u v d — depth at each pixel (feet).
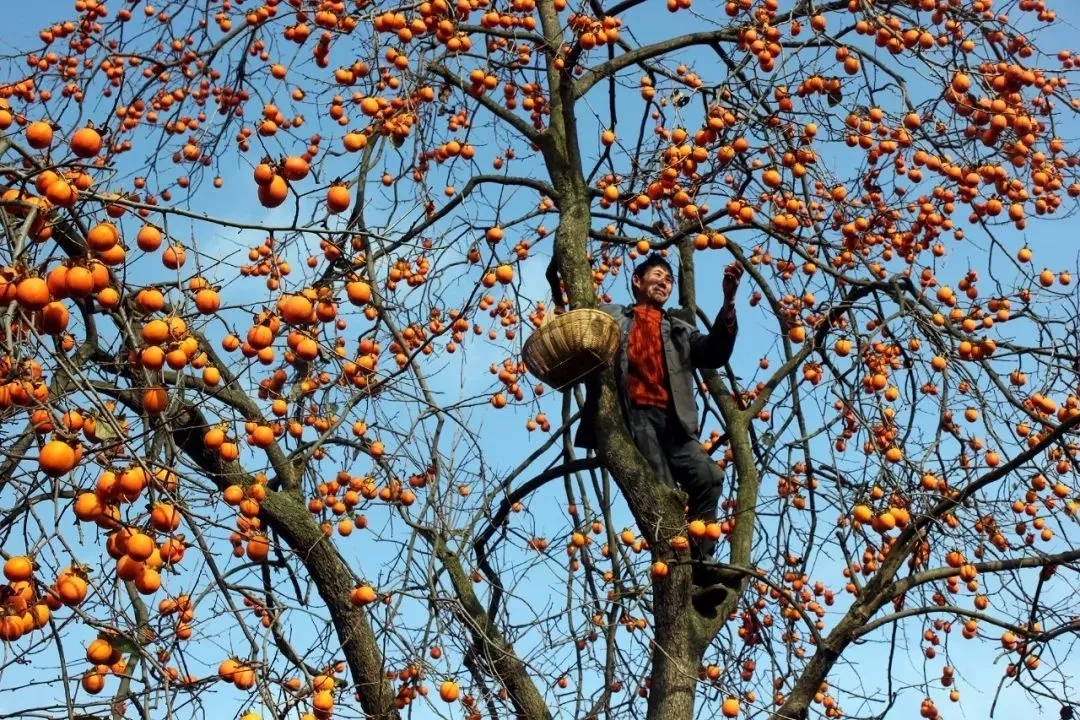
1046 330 18.47
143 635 11.78
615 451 17.58
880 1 19.81
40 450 9.64
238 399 17.39
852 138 19.01
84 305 15.38
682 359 18.84
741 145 18.01
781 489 22.26
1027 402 18.58
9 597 10.28
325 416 18.42
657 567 17.08
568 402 21.75
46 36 20.77
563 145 20.40
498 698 15.20
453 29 18.52
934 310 18.17
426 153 20.65
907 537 17.10
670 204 18.75
